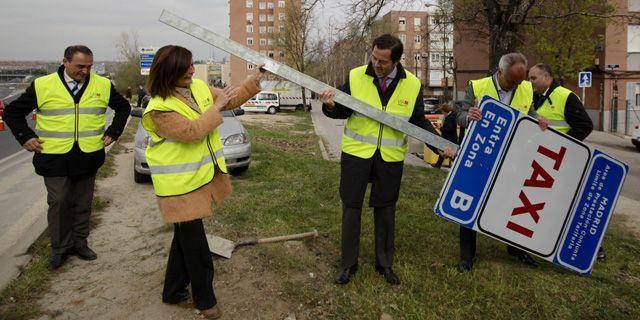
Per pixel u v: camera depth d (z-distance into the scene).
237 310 3.20
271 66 3.24
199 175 2.94
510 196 3.66
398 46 3.26
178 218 2.88
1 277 3.68
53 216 3.88
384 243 3.62
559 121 4.15
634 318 3.22
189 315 3.15
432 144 3.49
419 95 3.55
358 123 3.47
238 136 7.93
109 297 3.40
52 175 3.84
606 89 21.77
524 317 3.17
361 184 3.47
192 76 3.00
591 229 3.81
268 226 4.87
